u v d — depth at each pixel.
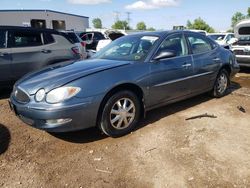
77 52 7.02
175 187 2.83
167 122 4.48
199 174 3.03
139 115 4.16
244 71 9.34
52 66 4.36
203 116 4.71
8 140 3.88
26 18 28.09
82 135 4.02
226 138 3.89
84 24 35.09
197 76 5.02
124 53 4.57
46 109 3.34
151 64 4.18
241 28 8.91
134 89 4.07
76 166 3.23
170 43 4.61
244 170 3.10
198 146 3.65
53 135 4.02
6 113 4.95
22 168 3.20
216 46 5.69
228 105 5.36
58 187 2.87
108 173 3.09
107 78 3.67
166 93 4.46
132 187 2.85
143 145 3.71
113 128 3.84
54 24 30.94
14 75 6.04
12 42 5.98
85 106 3.46
